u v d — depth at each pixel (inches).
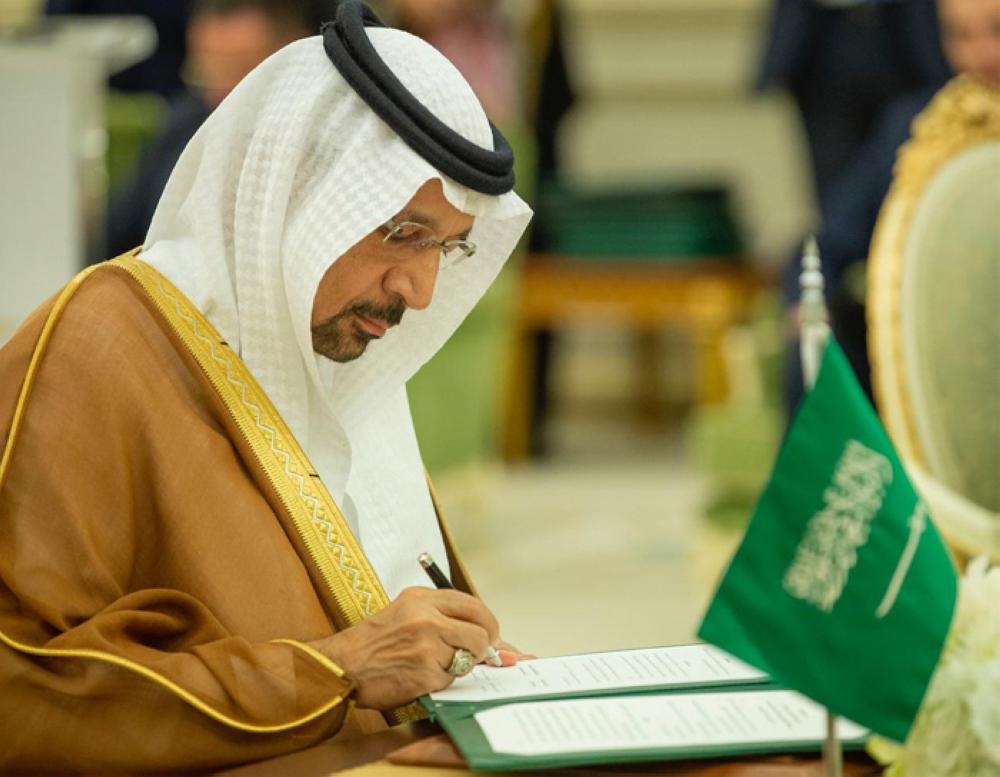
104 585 224.2
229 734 214.5
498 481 853.2
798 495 193.3
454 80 239.1
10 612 220.7
